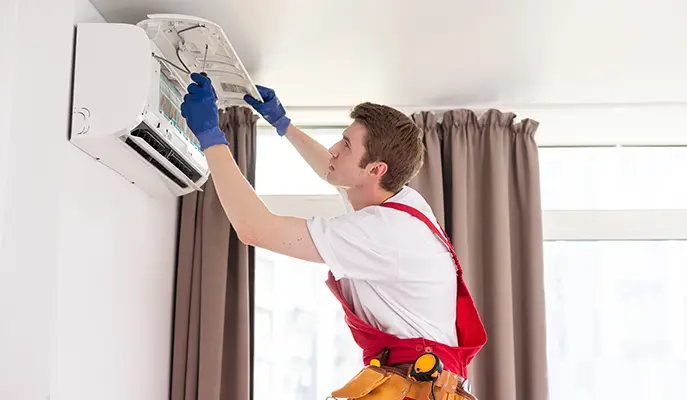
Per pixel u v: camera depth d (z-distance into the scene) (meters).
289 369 3.62
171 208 3.34
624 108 3.51
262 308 3.68
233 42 2.93
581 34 2.85
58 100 2.33
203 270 3.34
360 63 3.11
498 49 2.98
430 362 1.92
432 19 2.74
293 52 3.01
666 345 3.76
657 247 3.85
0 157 2.25
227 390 3.34
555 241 3.85
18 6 2.37
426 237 2.08
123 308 2.75
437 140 3.52
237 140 3.49
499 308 3.39
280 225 1.95
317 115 3.62
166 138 2.59
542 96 3.45
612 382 3.73
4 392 2.17
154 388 3.09
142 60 2.40
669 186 3.93
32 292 2.22
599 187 3.93
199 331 3.31
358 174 2.13
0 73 2.26
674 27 2.79
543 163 3.96
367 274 1.99
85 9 2.51
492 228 3.48
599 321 3.78
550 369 3.74
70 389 2.31
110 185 2.63
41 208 2.26
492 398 3.37
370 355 2.06
